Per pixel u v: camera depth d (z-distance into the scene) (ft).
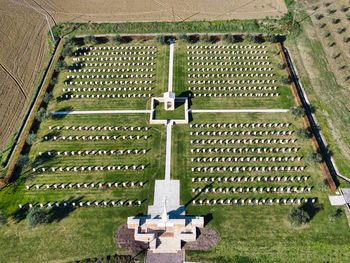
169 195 176.86
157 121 213.66
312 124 214.69
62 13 319.27
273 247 156.35
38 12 320.29
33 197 176.86
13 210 172.04
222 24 296.30
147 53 269.23
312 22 298.35
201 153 196.95
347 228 162.91
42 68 260.62
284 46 276.62
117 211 170.50
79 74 250.98
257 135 206.69
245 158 193.98
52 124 214.48
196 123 214.48
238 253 154.81
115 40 274.36
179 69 254.47
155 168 189.57
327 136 207.00
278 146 200.34
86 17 312.29
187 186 180.86
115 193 178.29
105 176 185.98
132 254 155.22
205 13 312.91
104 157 195.31
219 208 171.12
